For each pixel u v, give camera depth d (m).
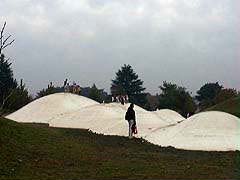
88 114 46.00
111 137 31.12
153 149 28.14
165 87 85.44
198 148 29.95
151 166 20.34
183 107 79.94
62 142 23.16
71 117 46.00
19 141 20.78
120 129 40.53
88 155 21.70
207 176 18.09
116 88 104.56
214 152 27.97
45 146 21.34
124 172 18.42
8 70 52.41
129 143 29.38
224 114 35.66
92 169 18.73
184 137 32.53
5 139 20.20
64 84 58.41
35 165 18.48
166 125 41.88
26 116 49.69
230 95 76.94
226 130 33.06
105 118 44.69
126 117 32.19
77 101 53.84
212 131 32.88
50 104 51.38
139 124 43.44
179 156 25.30
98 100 86.44
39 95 72.88
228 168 20.67
